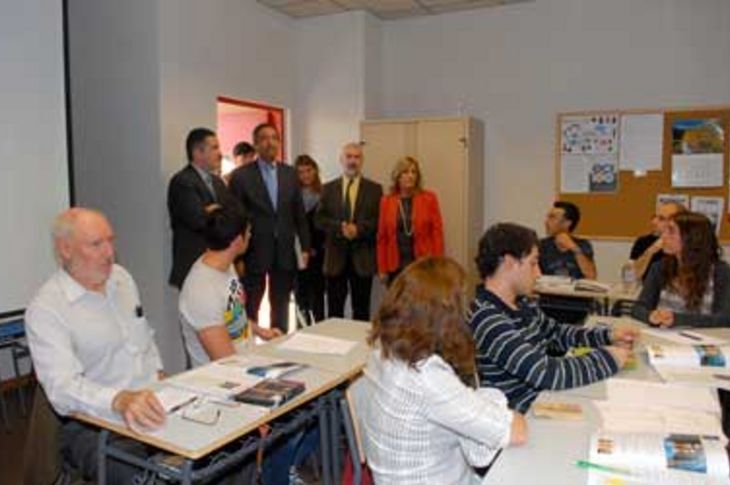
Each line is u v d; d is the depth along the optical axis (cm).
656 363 204
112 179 431
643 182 490
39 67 329
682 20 470
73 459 199
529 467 134
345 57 537
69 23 437
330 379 202
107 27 423
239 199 405
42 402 197
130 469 185
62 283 208
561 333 226
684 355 204
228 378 197
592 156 503
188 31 430
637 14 482
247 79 493
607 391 181
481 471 151
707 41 464
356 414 164
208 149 373
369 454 151
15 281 321
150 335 237
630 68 488
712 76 466
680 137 476
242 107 509
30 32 325
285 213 419
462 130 497
